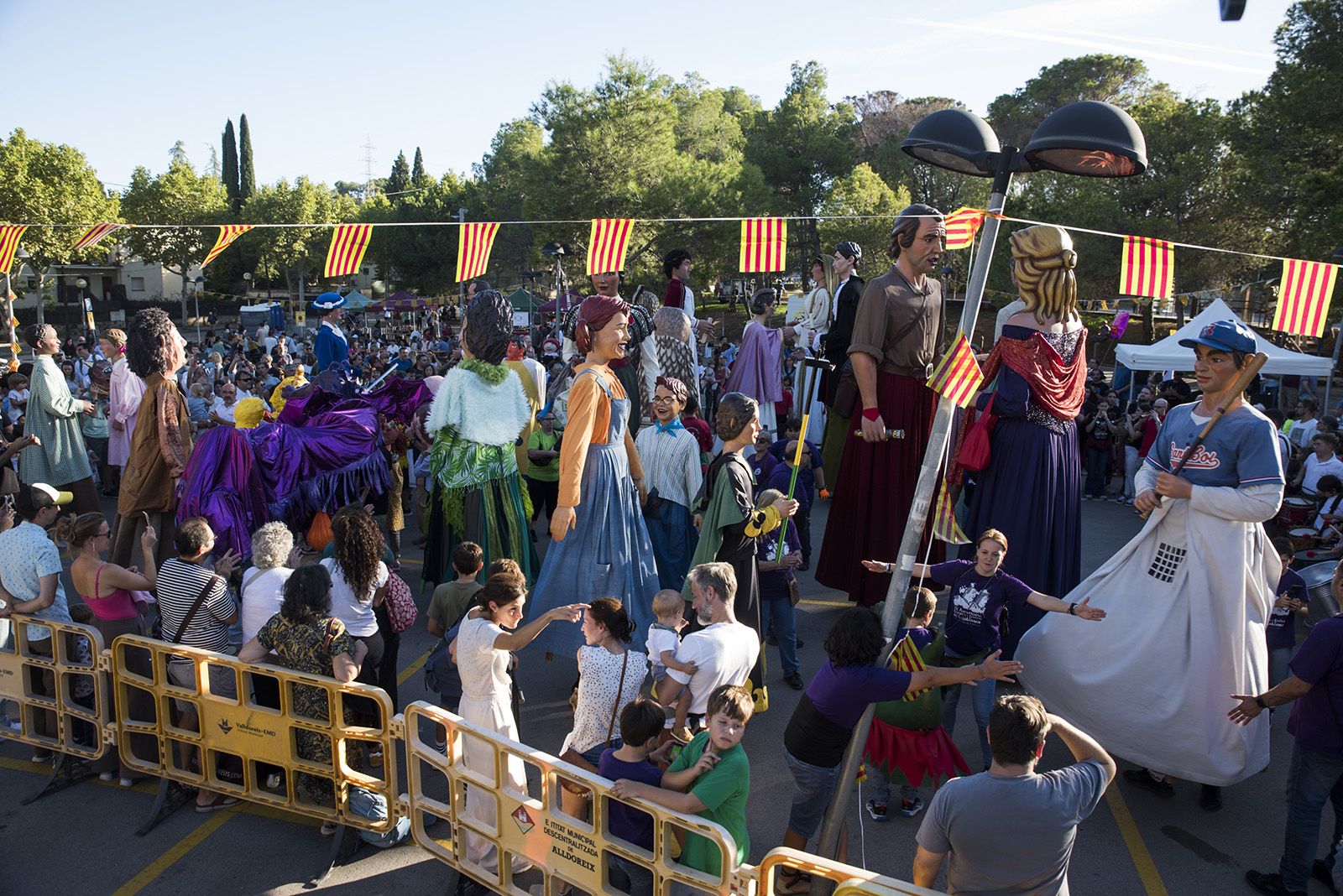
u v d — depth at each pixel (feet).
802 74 229.45
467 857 14.32
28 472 30.42
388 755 15.15
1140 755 16.10
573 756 15.16
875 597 17.37
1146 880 14.74
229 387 36.52
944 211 184.55
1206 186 120.78
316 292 201.05
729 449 18.76
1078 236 125.90
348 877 14.93
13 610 18.34
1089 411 45.34
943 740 15.71
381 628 17.95
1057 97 166.30
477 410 21.02
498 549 21.27
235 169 282.36
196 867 15.23
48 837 16.08
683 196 133.28
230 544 22.18
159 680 16.75
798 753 13.70
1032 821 10.35
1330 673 13.53
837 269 29.35
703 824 11.04
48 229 115.55
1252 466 15.05
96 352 62.95
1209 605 15.46
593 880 12.37
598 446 19.80
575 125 133.59
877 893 9.77
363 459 25.54
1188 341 15.70
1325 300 15.88
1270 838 15.96
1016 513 17.17
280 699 15.69
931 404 17.08
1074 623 16.69
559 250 69.56
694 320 31.60
